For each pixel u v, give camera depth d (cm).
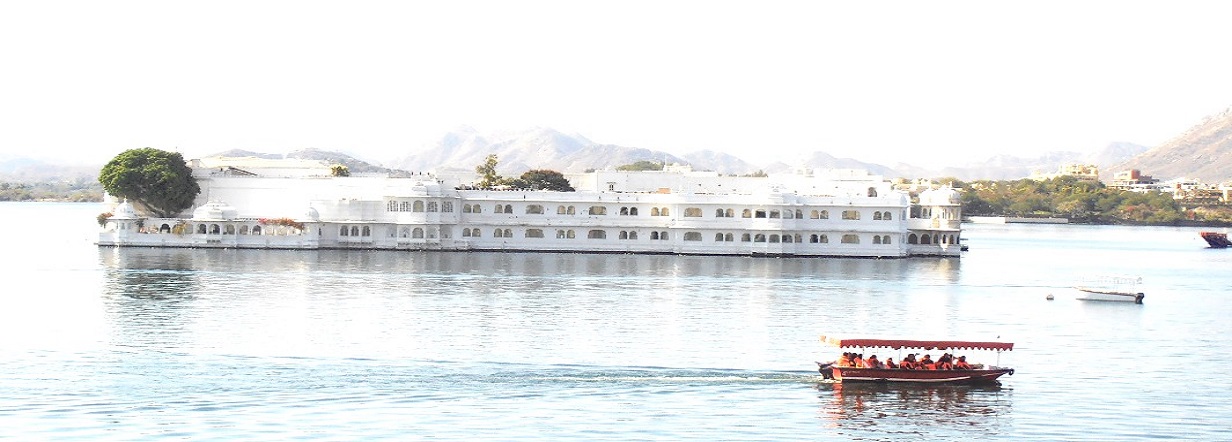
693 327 11025
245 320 10981
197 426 7162
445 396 7981
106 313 11331
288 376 8469
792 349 9862
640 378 8575
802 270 17388
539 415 7550
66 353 9175
